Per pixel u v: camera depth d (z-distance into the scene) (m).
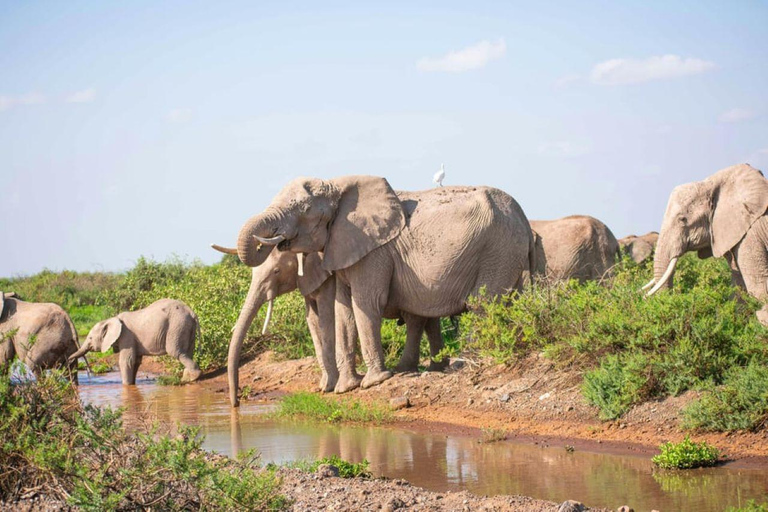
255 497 7.59
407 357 17.08
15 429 8.09
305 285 16.50
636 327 12.89
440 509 8.52
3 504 8.01
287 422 14.45
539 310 14.54
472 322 15.00
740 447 10.84
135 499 7.52
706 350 12.09
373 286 15.92
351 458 11.55
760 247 15.86
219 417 15.18
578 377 13.46
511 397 13.71
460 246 15.64
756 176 16.06
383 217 15.86
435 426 13.48
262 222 15.20
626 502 9.09
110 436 7.85
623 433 11.89
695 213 16.39
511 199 16.44
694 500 9.06
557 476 10.23
